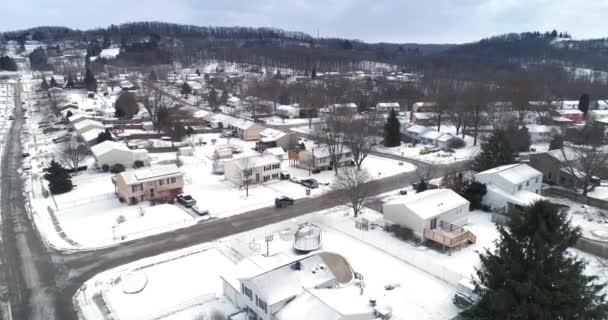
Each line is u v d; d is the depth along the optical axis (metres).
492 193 47.00
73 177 62.00
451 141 82.12
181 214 46.81
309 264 29.47
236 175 58.09
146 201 51.28
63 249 38.47
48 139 87.12
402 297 30.23
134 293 31.22
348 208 48.41
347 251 37.84
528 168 51.06
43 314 28.72
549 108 109.62
